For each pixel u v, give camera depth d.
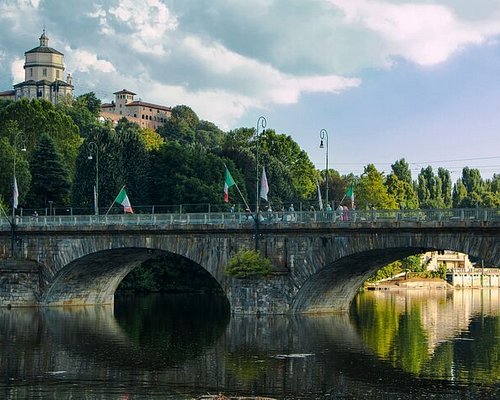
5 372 59.84
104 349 70.31
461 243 75.44
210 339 75.69
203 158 141.62
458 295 166.00
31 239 99.75
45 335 78.25
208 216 89.00
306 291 87.69
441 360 65.12
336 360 64.62
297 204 155.88
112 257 99.94
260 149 162.62
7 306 99.44
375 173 165.00
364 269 91.06
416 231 77.56
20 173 129.62
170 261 137.88
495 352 69.12
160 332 81.44
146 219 92.38
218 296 131.00
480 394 53.19
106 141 138.12
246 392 53.59
